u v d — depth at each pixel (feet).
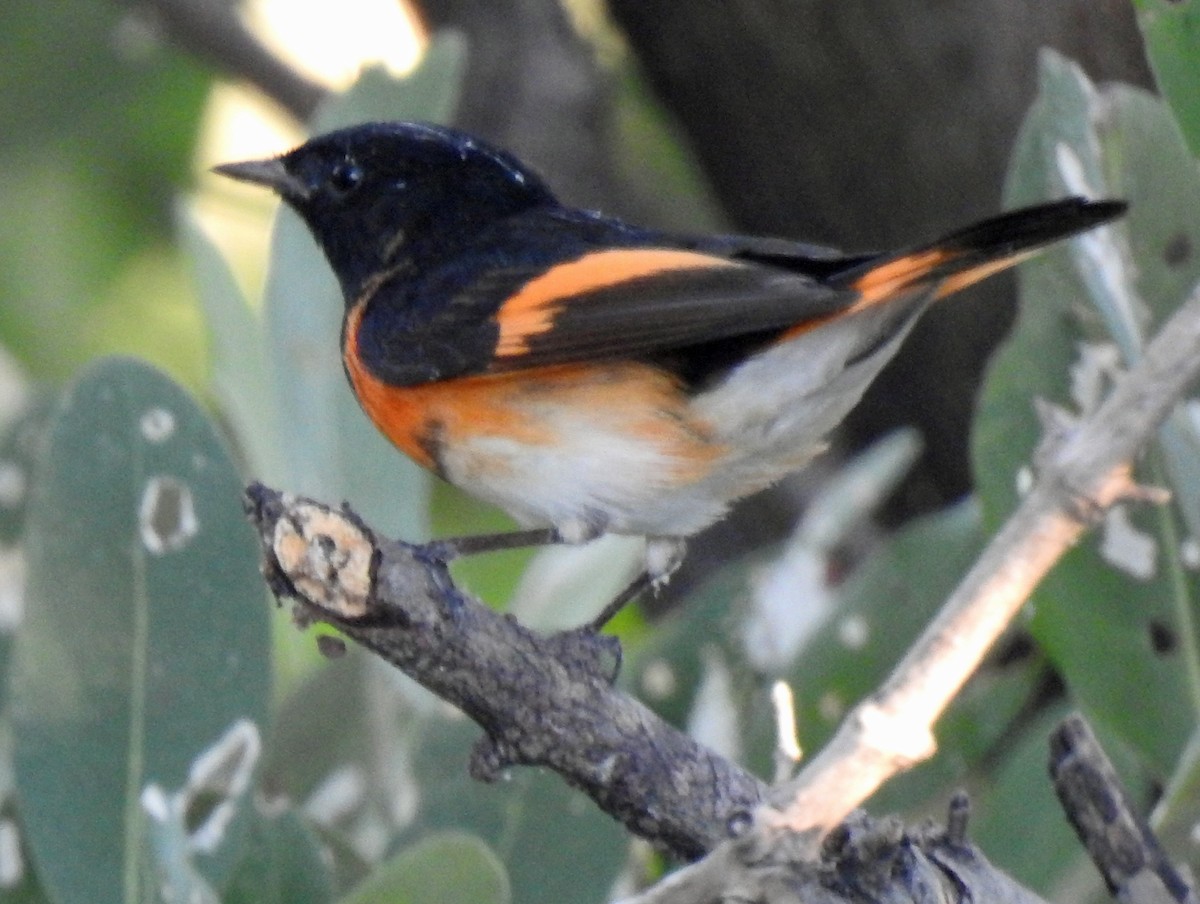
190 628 22.90
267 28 50.98
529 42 41.09
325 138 28.63
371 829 26.22
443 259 27.17
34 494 22.79
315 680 26.50
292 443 29.32
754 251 24.67
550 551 29.84
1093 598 24.04
